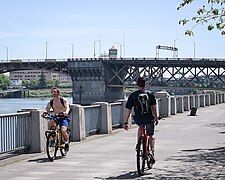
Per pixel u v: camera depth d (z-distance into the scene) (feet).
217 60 561.43
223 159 59.36
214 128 108.88
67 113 61.57
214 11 61.57
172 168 52.24
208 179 45.37
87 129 91.04
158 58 601.21
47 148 58.54
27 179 46.34
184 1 61.41
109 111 98.22
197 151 67.67
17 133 63.57
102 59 640.58
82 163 56.75
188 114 166.50
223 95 295.69
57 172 50.47
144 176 47.37
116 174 48.83
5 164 56.13
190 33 62.23
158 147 72.64
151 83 606.14
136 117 48.75
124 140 83.71
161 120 136.36
